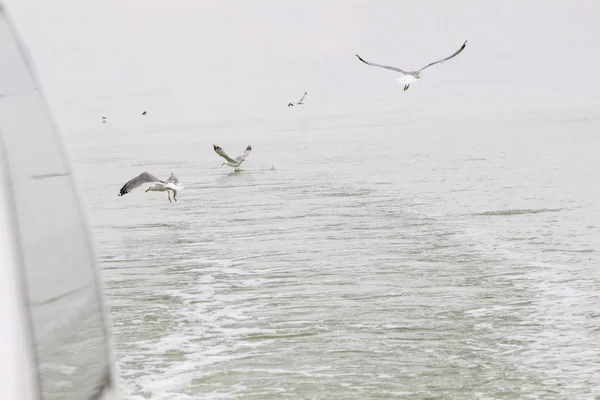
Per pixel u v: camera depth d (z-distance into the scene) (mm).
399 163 44344
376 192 31875
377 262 18594
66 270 2350
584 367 11445
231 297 15898
